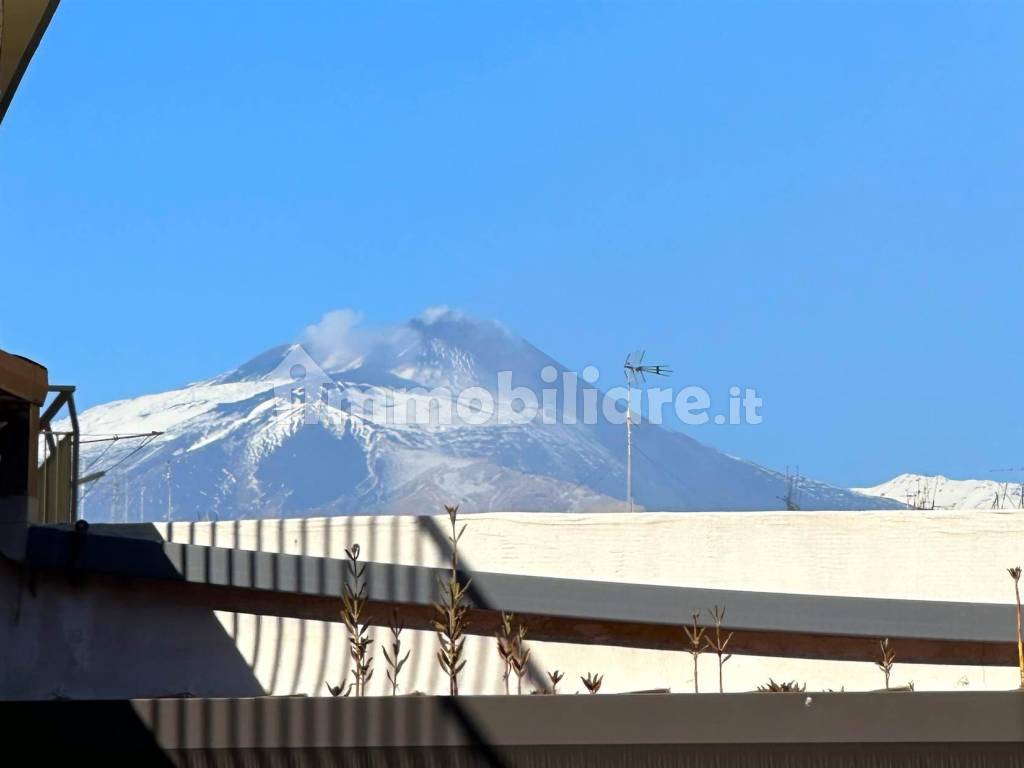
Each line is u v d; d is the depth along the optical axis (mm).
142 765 15203
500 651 22469
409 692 24641
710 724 15133
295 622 25219
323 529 25484
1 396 25297
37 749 15234
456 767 15164
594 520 24906
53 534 25312
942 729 15023
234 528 25906
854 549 24266
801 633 23891
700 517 24719
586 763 15148
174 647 25438
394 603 24828
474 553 25094
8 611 25422
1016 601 22812
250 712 15266
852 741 15055
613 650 24484
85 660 25406
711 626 23969
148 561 25156
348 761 15172
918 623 23547
